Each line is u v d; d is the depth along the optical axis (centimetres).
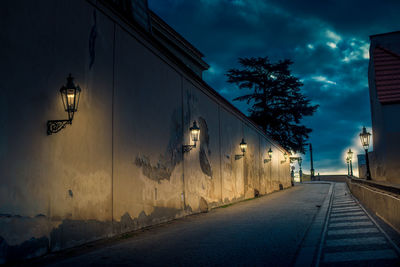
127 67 847
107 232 711
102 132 722
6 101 495
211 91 1493
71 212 612
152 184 927
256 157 2323
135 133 859
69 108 598
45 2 585
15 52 516
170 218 1016
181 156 1145
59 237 580
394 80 1488
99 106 719
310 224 864
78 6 675
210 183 1416
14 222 494
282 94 4250
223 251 566
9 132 496
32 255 522
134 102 867
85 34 690
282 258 508
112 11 790
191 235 742
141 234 768
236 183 1805
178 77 1175
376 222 814
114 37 800
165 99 1056
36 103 549
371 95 1780
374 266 437
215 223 937
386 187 834
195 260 508
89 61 697
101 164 709
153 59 997
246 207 1412
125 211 785
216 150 1537
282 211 1194
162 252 570
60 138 597
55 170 580
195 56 2098
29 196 523
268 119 4203
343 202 1474
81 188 643
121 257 535
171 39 1806
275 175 2986
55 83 594
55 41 602
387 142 1375
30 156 530
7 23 505
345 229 753
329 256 508
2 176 480
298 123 4206
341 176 4159
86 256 543
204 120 1413
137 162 858
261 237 689
